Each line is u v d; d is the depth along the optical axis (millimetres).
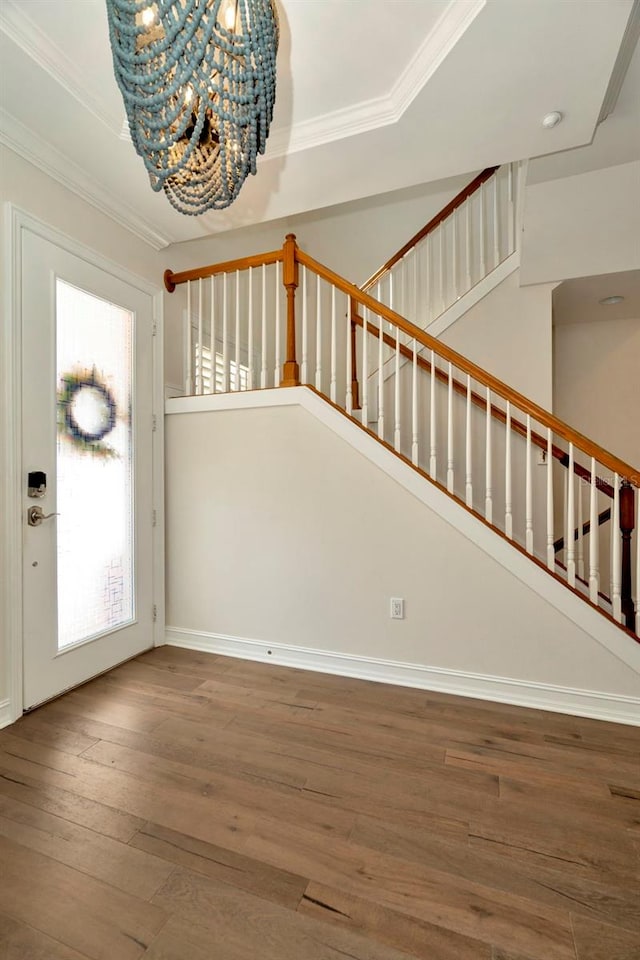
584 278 2811
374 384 3246
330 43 1560
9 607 1869
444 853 1229
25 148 1900
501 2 1355
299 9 1434
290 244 2508
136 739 1771
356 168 2137
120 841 1267
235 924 1029
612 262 2688
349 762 1633
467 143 1981
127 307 2521
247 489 2598
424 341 2246
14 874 1155
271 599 2543
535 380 2936
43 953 963
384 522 2299
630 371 3529
